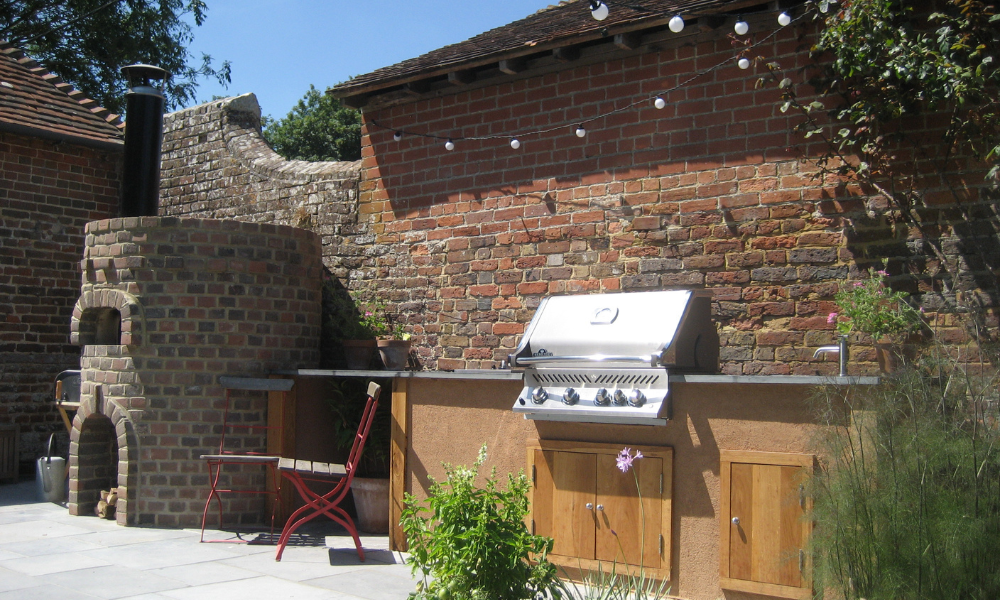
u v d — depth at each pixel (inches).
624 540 194.1
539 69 286.8
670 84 261.9
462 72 297.4
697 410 187.6
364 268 330.0
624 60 270.4
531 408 204.2
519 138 291.6
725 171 251.1
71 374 316.8
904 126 223.3
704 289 222.2
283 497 280.4
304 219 349.7
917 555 149.1
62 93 428.5
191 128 402.0
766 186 244.2
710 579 182.5
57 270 391.5
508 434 218.1
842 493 157.4
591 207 275.0
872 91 222.1
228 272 282.5
